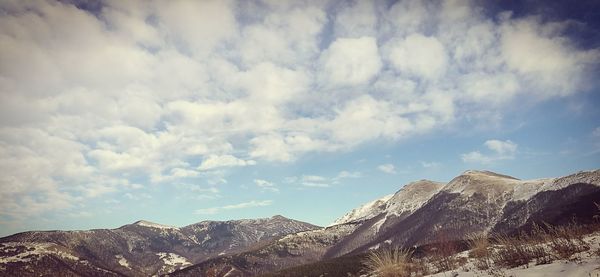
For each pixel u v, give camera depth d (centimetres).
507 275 1117
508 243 1449
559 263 1088
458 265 1528
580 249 1173
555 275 981
